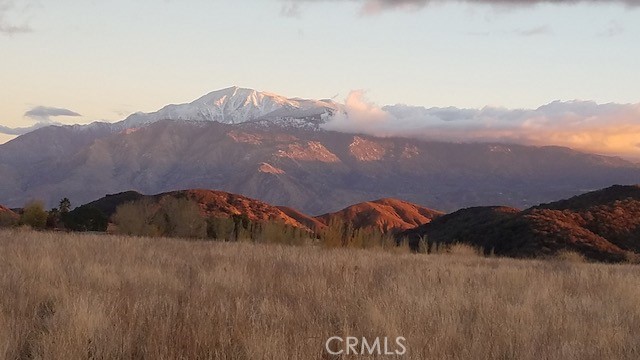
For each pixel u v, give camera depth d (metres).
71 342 6.96
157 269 13.41
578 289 13.76
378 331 8.10
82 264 13.94
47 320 8.23
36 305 9.10
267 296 10.73
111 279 11.59
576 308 10.78
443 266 18.33
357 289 11.47
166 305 9.02
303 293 11.13
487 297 10.88
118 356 6.85
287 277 13.20
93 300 8.84
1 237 23.36
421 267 17.45
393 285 11.87
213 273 13.06
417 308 9.54
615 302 11.66
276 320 8.48
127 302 8.98
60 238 23.17
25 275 11.47
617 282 14.72
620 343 8.02
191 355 6.89
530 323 8.99
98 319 7.84
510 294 12.13
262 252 21.09
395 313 8.96
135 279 12.00
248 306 9.59
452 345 7.59
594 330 8.67
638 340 8.38
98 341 7.17
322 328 8.29
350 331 8.12
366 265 17.30
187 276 13.16
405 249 32.72
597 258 45.66
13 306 8.89
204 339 7.27
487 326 8.61
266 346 6.87
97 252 17.42
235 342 7.35
